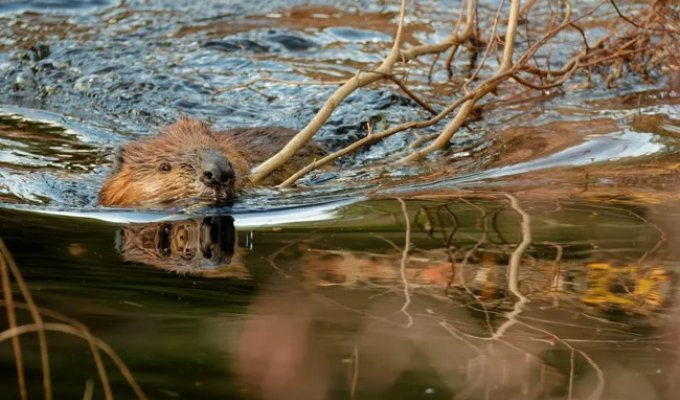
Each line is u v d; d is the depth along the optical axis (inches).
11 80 1180.5
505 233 662.5
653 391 418.6
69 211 758.5
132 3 1475.1
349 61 1248.8
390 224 693.9
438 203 751.1
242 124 1056.2
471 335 485.7
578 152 900.6
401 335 484.1
